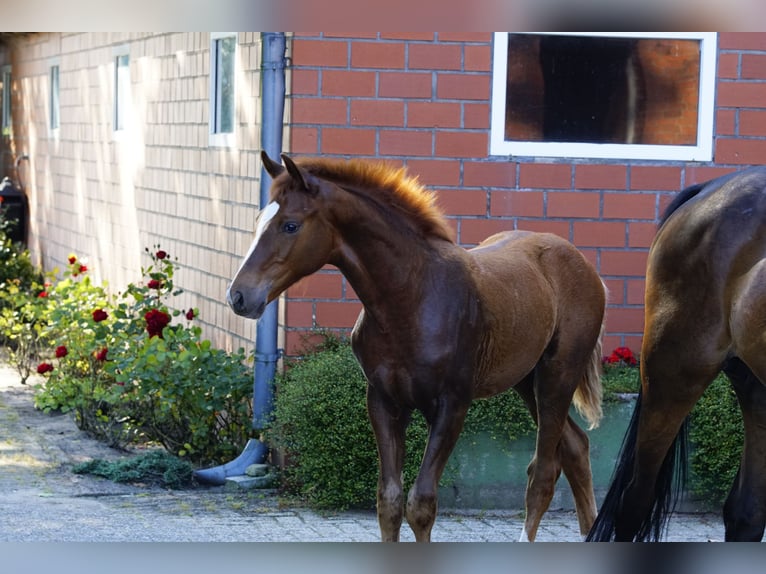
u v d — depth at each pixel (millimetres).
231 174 10367
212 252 10969
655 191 9391
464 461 8516
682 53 9375
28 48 20031
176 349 10148
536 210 9297
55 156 18031
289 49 9008
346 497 8344
